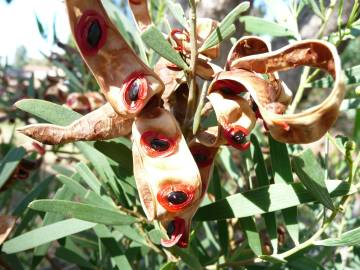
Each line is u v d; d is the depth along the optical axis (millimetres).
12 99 256
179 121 111
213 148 107
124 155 123
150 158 94
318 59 82
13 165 143
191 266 127
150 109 98
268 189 112
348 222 200
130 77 92
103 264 164
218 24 103
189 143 107
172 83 110
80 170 139
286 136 82
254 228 121
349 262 212
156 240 110
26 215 157
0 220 136
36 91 253
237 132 93
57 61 246
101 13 89
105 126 101
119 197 136
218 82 93
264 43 96
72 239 166
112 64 92
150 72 93
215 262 153
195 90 106
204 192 107
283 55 85
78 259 160
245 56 99
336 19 180
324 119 78
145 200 95
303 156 98
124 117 94
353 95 131
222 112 93
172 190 91
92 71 91
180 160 94
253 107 102
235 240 166
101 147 121
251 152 140
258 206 112
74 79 231
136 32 165
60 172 189
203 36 112
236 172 163
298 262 138
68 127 101
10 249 134
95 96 199
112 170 133
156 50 97
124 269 141
